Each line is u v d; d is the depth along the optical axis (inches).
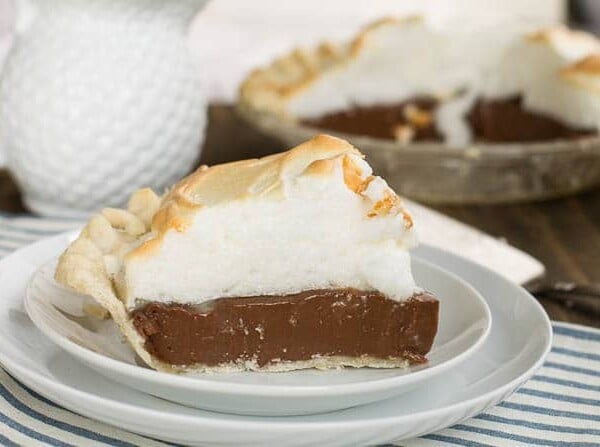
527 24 39.3
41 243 22.4
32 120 27.9
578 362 21.0
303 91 37.7
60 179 28.3
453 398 18.5
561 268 26.6
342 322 19.5
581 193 32.5
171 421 16.5
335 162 19.4
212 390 17.2
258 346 19.3
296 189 19.2
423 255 23.5
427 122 39.4
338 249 19.4
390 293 19.4
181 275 19.1
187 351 19.1
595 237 28.8
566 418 19.1
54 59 27.9
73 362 19.0
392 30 38.4
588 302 23.8
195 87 29.7
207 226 19.1
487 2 66.3
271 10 63.0
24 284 21.2
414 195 31.4
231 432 16.5
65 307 20.1
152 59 28.4
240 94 38.3
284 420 17.8
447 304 21.1
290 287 19.5
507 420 19.0
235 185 19.6
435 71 39.1
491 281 22.2
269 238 19.2
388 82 39.0
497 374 19.0
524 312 20.9
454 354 19.5
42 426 18.1
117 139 28.2
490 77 38.8
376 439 16.9
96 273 19.3
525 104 38.1
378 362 19.7
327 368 19.6
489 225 29.6
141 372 17.4
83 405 17.0
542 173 31.0
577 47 37.9
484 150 30.1
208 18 60.2
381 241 19.4
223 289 19.3
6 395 18.8
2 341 18.9
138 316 18.9
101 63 28.0
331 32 57.1
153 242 19.0
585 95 35.6
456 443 18.3
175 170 29.7
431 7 64.7
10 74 28.5
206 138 35.5
